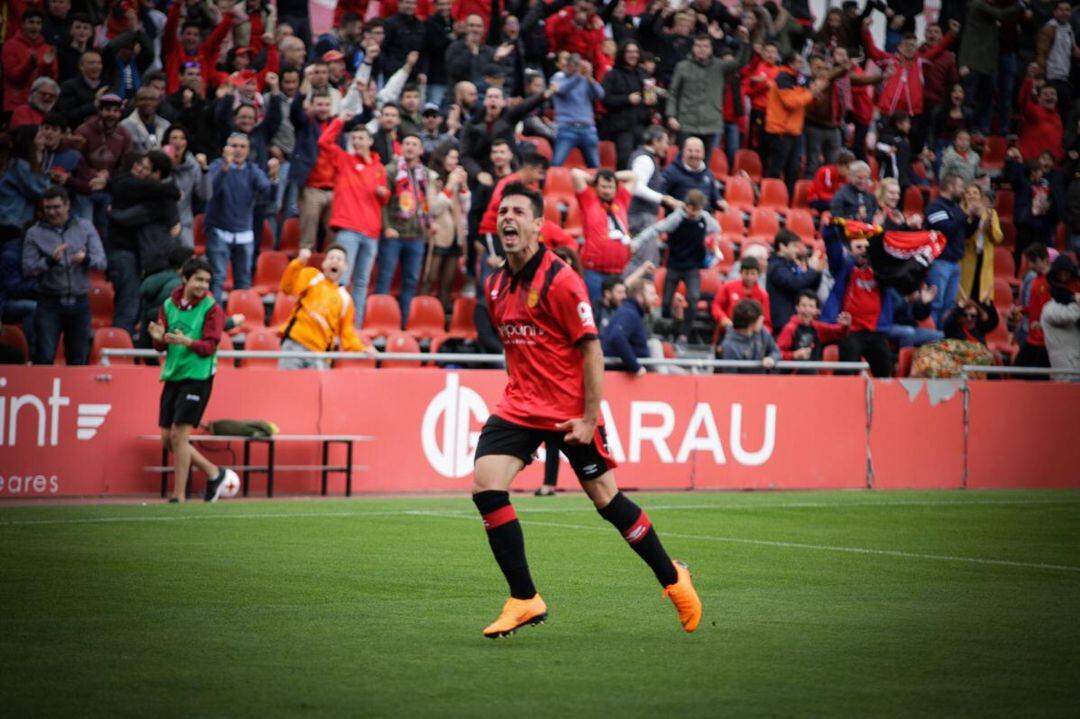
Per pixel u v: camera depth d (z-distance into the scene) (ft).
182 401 91.35
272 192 121.90
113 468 96.99
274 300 120.47
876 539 80.23
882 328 118.52
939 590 61.11
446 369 108.99
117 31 129.80
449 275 123.65
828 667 43.34
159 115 120.47
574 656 44.60
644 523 47.93
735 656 44.96
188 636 46.91
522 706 37.22
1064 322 123.13
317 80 120.06
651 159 126.31
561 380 47.21
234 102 120.98
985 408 120.47
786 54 157.79
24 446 94.38
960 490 116.78
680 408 110.11
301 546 71.00
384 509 89.81
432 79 137.59
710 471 111.24
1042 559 72.74
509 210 46.62
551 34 147.13
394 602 54.70
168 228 105.40
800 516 91.76
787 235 122.11
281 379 100.89
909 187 156.56
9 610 51.62
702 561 69.15
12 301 104.88
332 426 102.22
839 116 157.69
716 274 135.03
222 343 109.81
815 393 114.62
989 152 173.27
